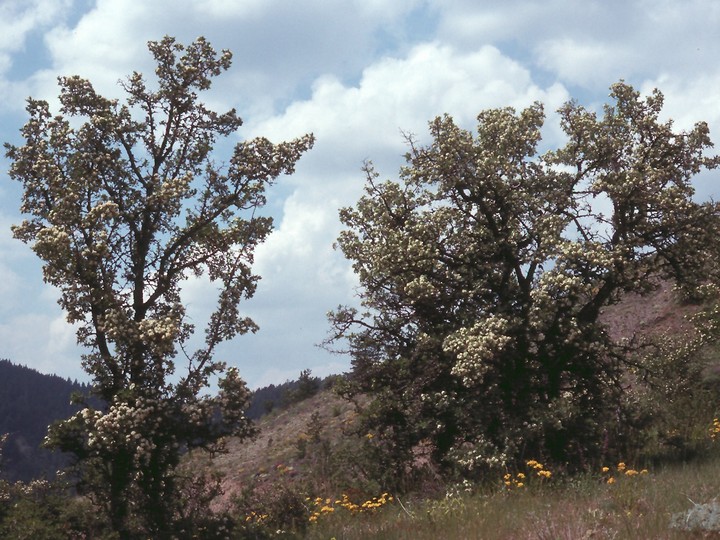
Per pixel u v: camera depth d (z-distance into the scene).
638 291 23.27
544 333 22.91
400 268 23.72
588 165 23.83
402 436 24.58
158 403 17.27
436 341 23.09
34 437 171.25
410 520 16.20
